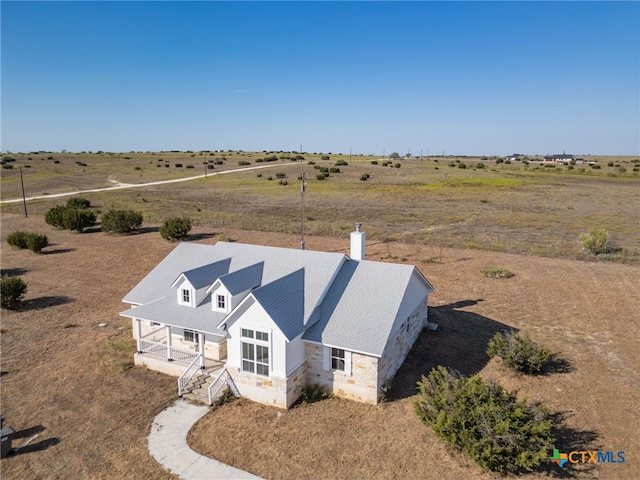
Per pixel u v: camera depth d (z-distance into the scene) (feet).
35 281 117.19
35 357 70.95
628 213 206.90
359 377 55.16
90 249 152.66
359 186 314.35
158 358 65.77
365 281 64.64
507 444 41.52
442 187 304.30
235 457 45.52
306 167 445.37
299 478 42.22
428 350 69.72
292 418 52.29
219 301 62.49
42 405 56.65
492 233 161.48
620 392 56.75
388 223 185.06
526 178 347.77
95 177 411.13
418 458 44.60
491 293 96.89
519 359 61.05
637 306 87.66
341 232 162.81
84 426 51.85
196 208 236.43
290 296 59.72
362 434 48.78
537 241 146.20
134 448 47.47
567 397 55.77
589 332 75.97
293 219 196.13
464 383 46.88
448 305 90.07
